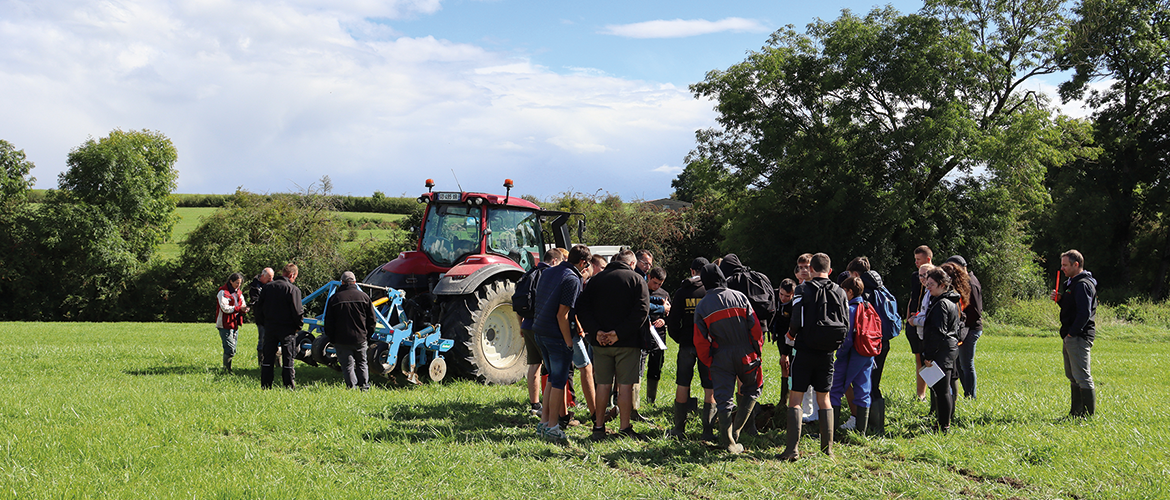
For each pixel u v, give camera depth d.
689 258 33.81
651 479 4.87
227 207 37.78
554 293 5.85
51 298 35.78
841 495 4.58
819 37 27.53
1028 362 11.95
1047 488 4.65
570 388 6.82
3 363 10.45
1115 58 32.53
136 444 4.98
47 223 35.50
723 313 5.47
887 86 25.42
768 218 28.78
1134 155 35.97
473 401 7.38
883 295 6.29
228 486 4.16
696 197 34.53
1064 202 35.84
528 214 10.21
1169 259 35.88
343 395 7.39
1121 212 35.28
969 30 26.17
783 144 26.56
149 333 19.58
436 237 9.79
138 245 38.78
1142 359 12.84
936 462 5.28
